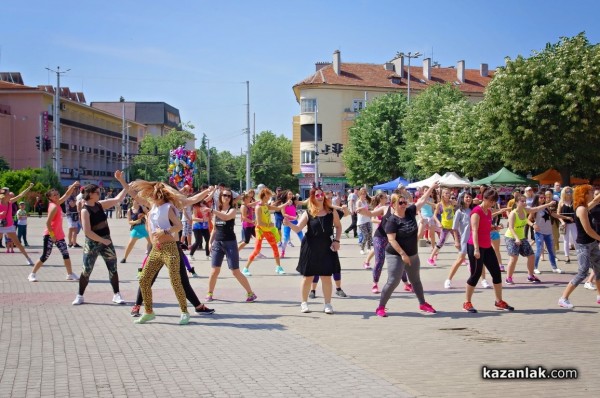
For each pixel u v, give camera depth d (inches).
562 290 487.5
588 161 1483.8
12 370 256.7
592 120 1408.7
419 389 230.1
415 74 3065.9
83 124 3329.2
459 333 330.6
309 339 317.1
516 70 1494.8
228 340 314.7
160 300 438.6
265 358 277.7
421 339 316.2
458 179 1362.0
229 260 432.8
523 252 525.0
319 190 386.3
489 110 1536.7
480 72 3255.4
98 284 518.0
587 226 392.2
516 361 269.3
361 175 2438.5
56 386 234.5
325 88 2847.0
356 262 713.6
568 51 1472.7
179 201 368.5
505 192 1654.8
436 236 1075.3
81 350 291.9
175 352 288.8
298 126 2906.0
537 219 591.8
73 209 896.9
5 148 2856.8
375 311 398.9
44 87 3275.1
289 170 3821.4
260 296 462.6
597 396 221.6
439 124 1957.4
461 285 516.7
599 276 402.9
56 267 645.3
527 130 1444.4
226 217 427.5
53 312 389.1
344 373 252.4
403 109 2369.6
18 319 366.0
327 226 386.0
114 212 2214.6
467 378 244.7
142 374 251.6
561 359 273.0
